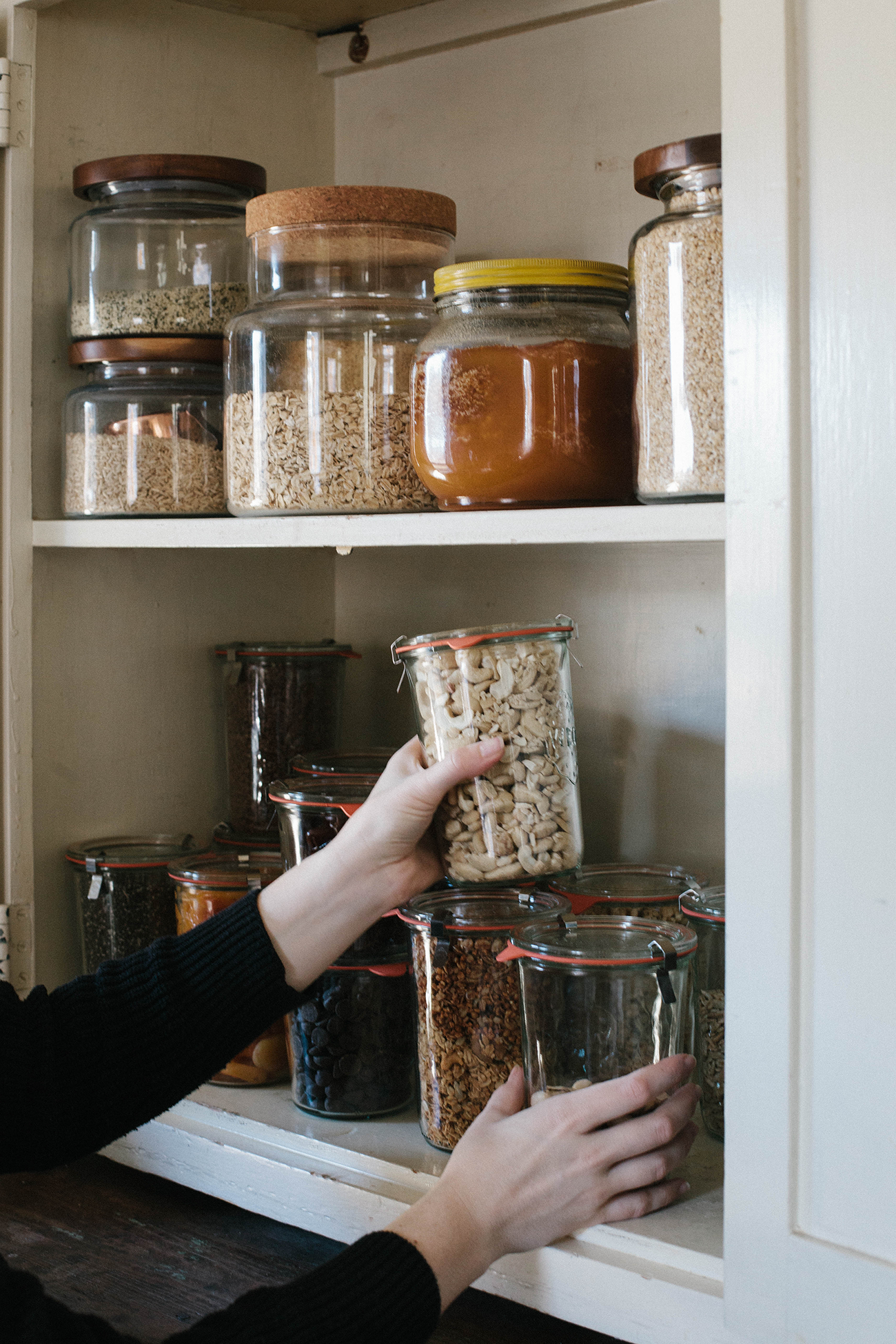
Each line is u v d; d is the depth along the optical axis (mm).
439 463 923
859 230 671
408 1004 1122
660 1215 884
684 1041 939
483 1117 881
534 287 913
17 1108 829
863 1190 698
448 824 909
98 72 1263
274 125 1412
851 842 692
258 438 1053
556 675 935
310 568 1519
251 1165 1063
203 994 905
